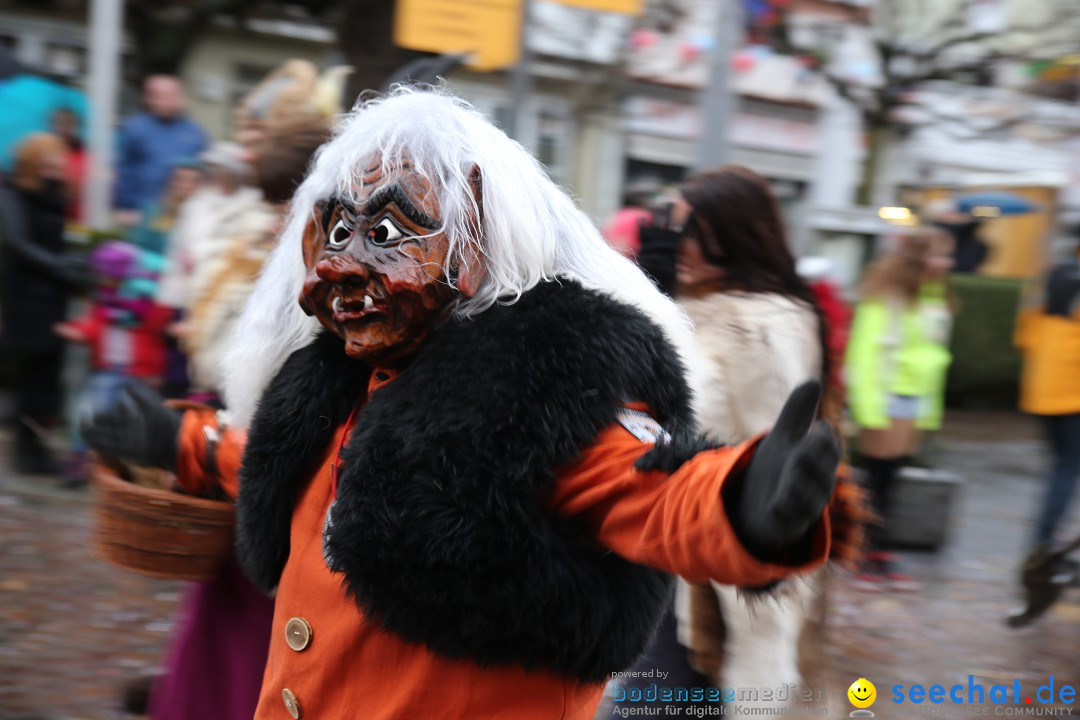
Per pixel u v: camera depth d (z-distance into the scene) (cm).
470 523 147
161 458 221
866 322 593
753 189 291
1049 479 575
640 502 144
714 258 291
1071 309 561
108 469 234
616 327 157
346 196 166
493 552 147
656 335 162
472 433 149
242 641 237
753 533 126
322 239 172
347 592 159
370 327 162
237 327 206
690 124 1302
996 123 1252
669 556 138
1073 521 757
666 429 157
